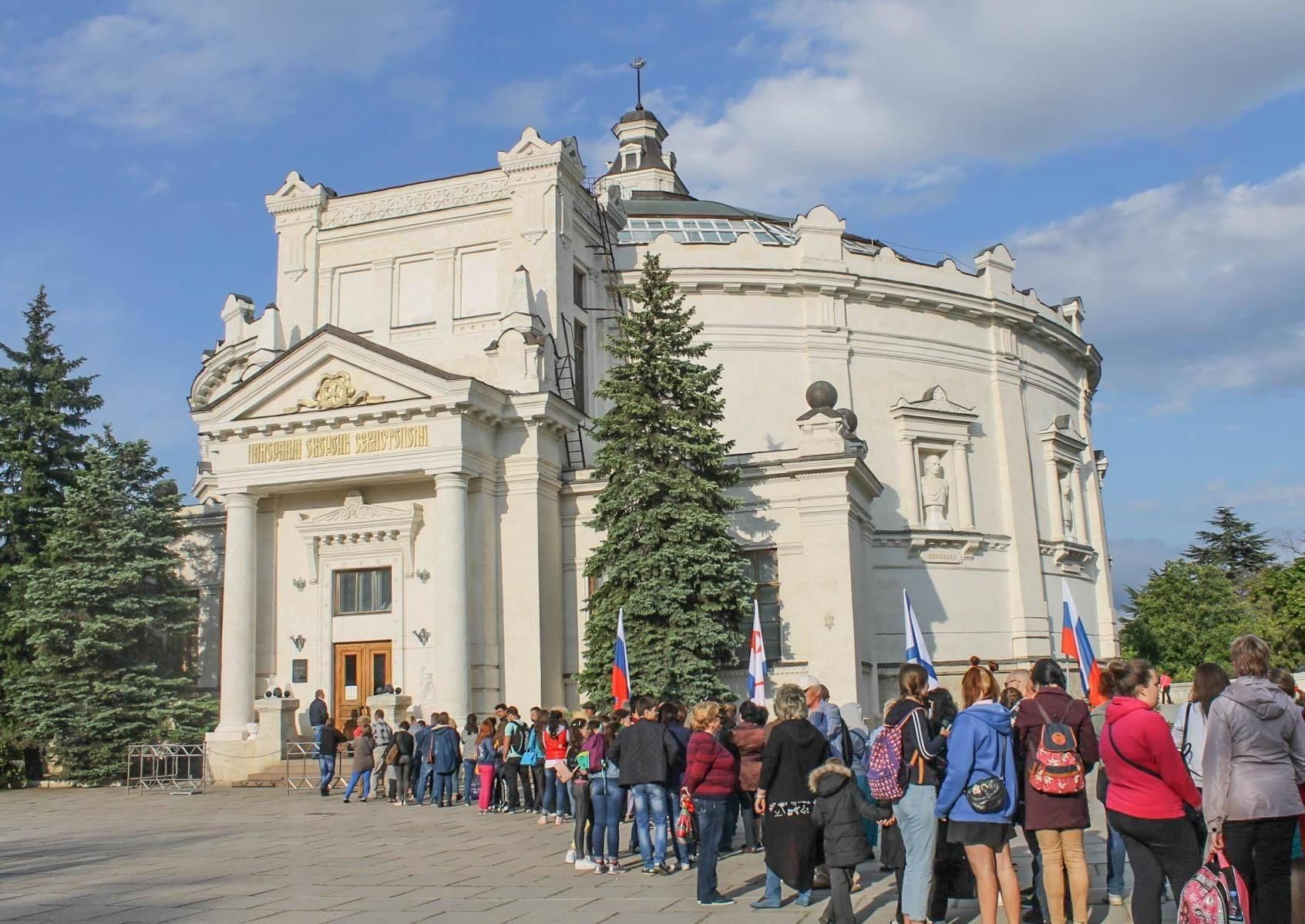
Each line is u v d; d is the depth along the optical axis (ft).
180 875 53.98
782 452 112.98
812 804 40.40
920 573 140.15
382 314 128.98
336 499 117.39
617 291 135.23
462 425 108.58
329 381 113.19
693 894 46.32
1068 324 180.86
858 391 143.64
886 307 147.54
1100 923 38.58
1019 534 150.20
